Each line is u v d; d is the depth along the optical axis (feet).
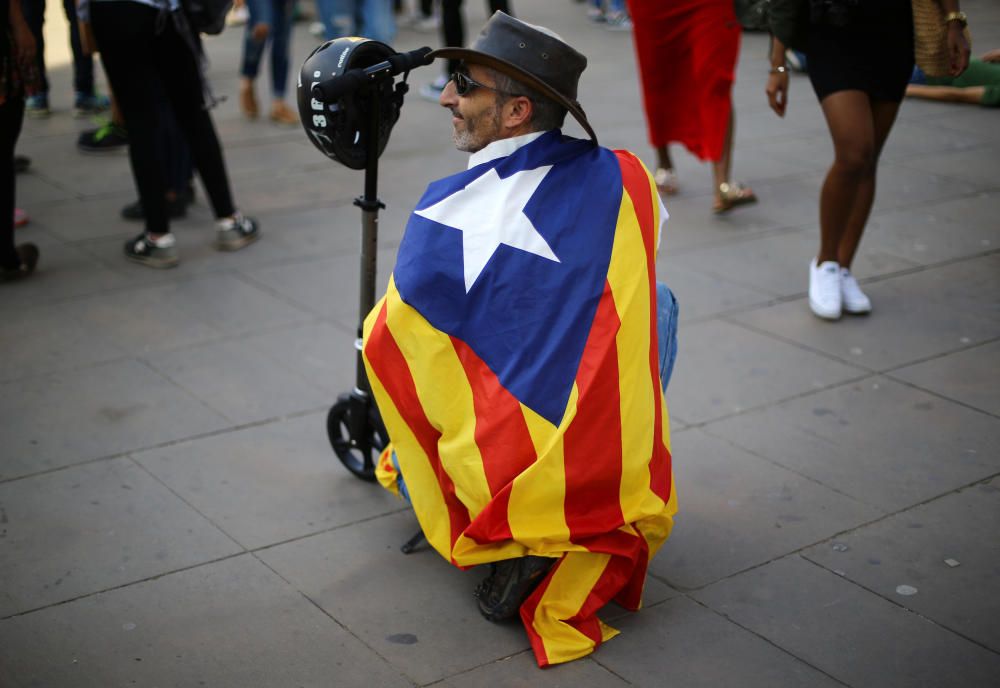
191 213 21.72
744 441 13.50
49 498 12.12
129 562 11.05
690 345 16.08
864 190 16.63
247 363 15.46
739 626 10.19
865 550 11.34
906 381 14.97
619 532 9.84
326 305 17.46
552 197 9.70
